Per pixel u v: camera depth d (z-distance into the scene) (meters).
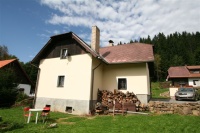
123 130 7.45
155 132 7.15
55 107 14.70
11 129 7.66
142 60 14.19
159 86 46.81
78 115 12.64
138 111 12.40
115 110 12.33
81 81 14.01
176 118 9.66
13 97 18.77
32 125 8.54
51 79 15.94
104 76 16.19
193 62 66.94
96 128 7.81
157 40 98.69
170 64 66.19
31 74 48.25
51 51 16.95
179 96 16.55
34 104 16.12
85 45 14.16
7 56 55.12
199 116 10.34
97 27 16.55
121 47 18.94
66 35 15.68
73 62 15.02
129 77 15.01
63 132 7.18
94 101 13.98
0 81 18.12
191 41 92.56
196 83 36.41
